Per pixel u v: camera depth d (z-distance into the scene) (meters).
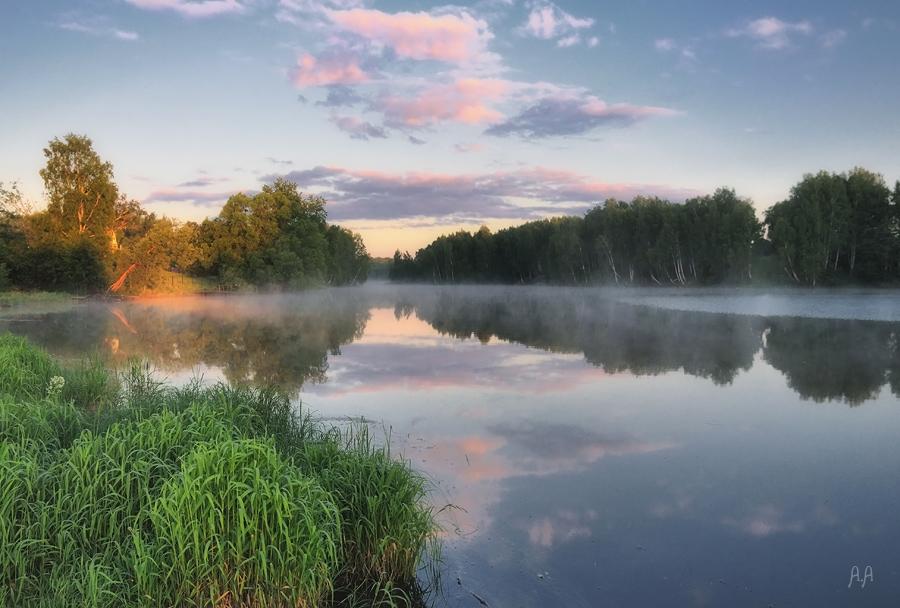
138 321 29.94
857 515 6.52
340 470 5.71
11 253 46.69
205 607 4.21
